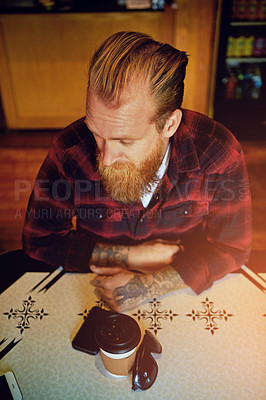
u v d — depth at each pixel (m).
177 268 0.97
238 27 2.96
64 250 1.04
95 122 0.70
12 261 1.03
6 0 3.00
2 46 2.81
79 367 0.77
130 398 0.71
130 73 0.65
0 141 3.13
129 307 0.89
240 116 3.18
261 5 2.82
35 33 2.76
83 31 2.77
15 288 0.94
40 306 0.90
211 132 1.00
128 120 0.68
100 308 0.88
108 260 1.04
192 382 0.74
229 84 3.21
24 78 2.99
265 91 3.27
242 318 0.87
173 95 0.72
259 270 1.01
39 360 0.78
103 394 0.72
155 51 0.68
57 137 1.02
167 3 2.68
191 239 1.21
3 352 0.80
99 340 0.69
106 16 2.70
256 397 0.72
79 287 0.94
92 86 0.67
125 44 0.68
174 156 0.99
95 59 0.69
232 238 1.06
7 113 3.18
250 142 3.17
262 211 2.32
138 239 1.19
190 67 2.91
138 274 0.96
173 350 0.80
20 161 2.86
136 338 0.69
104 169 0.83
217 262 0.99
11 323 0.86
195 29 2.73
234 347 0.81
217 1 2.60
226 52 2.82
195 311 0.89
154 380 0.73
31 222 1.05
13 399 0.71
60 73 2.98
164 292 0.93
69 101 3.14
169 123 0.77
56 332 0.84
